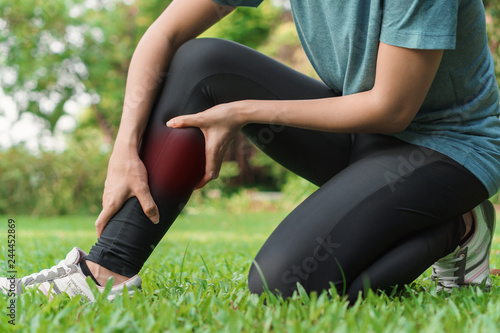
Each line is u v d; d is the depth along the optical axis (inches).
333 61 59.3
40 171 406.3
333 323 40.5
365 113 52.6
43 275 54.6
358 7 53.2
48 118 538.3
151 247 54.2
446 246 57.1
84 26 524.7
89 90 541.0
